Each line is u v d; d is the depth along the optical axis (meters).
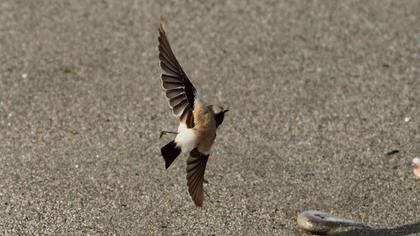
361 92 13.50
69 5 16.59
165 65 6.88
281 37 15.38
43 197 10.50
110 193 10.64
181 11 16.38
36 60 14.44
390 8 16.53
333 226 9.78
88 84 13.70
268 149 11.84
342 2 16.80
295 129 12.41
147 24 15.84
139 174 11.12
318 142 12.04
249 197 10.62
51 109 12.88
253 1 16.83
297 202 10.53
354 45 15.11
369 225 9.99
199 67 14.29
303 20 16.03
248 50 14.88
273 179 11.05
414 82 13.82
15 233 9.76
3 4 16.56
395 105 13.09
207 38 15.31
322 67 14.34
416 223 10.03
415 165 11.25
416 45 15.10
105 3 16.72
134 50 14.86
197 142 7.07
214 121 7.17
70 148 11.77
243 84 13.73
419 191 10.79
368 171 11.27
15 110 12.81
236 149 11.82
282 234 9.83
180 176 11.09
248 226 10.00
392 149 11.83
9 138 12.00
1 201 10.38
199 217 10.16
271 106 13.07
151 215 10.20
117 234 9.77
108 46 15.00
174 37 15.34
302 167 11.38
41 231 9.81
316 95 13.41
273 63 14.45
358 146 11.92
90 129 12.33
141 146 11.88
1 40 15.11
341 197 10.65
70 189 10.70
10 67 14.15
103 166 11.30
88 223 9.98
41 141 11.95
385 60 14.59
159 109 12.98
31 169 11.16
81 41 15.16
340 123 12.57
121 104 13.10
